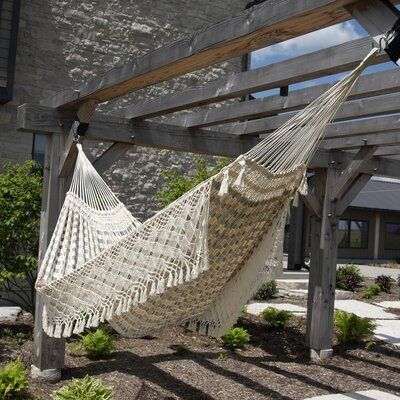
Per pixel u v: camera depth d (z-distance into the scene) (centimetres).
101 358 577
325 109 282
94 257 363
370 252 2341
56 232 435
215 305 390
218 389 512
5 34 822
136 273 342
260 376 560
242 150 634
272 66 432
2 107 850
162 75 402
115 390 482
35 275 684
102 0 942
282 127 292
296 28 300
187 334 698
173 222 320
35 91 880
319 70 397
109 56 948
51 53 894
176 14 1017
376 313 920
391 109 493
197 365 580
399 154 649
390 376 586
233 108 561
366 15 268
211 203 311
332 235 656
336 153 656
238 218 332
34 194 649
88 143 930
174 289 350
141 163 988
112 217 431
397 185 2762
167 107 522
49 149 517
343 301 1019
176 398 480
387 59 358
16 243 654
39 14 884
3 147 852
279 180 328
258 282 378
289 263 1266
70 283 376
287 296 998
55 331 396
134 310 364
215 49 338
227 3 1073
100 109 930
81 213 442
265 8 299
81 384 405
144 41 984
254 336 708
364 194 2398
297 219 1262
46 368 493
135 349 619
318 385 543
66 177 515
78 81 920
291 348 672
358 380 568
